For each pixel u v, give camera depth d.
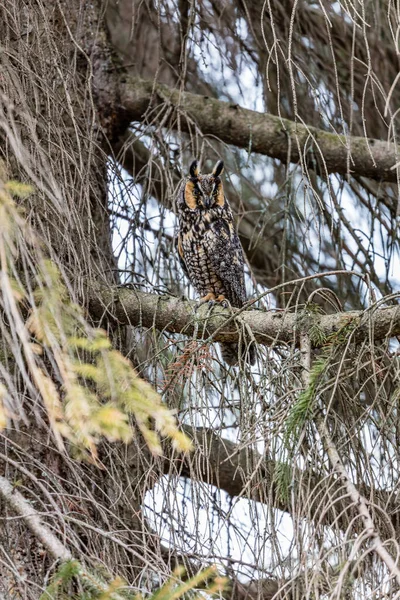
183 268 12.51
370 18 12.16
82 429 5.88
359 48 12.45
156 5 10.88
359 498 5.95
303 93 12.30
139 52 13.24
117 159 11.34
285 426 6.82
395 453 7.14
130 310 9.18
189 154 12.32
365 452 6.87
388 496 6.85
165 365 8.17
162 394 7.75
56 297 6.01
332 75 12.45
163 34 12.67
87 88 9.30
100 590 5.66
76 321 6.38
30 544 7.09
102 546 7.12
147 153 12.74
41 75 8.23
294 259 12.19
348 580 5.60
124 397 6.23
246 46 12.34
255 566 6.67
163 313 9.20
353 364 7.55
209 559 6.94
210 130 11.68
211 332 9.07
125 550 6.89
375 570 6.12
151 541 6.87
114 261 10.17
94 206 9.91
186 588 5.35
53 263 6.64
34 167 7.54
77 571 5.68
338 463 6.40
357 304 11.84
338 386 7.37
